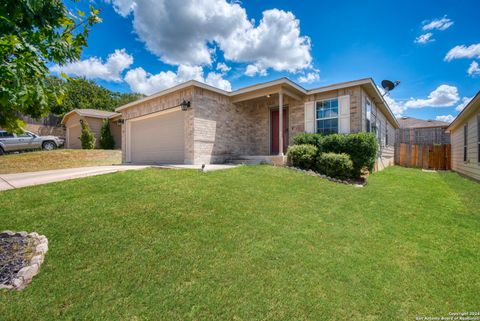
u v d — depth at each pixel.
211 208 4.36
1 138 14.50
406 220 4.60
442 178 9.89
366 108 9.73
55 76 2.37
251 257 3.01
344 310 2.26
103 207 4.14
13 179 6.12
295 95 9.92
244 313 2.15
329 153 8.22
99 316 2.03
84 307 2.11
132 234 3.34
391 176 9.59
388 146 15.84
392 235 3.92
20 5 1.97
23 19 2.12
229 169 7.59
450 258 3.25
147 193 4.91
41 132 20.81
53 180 5.91
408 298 2.47
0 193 4.79
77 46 2.45
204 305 2.21
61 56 2.26
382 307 2.33
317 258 3.10
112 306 2.14
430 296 2.51
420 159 15.01
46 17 2.22
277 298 2.35
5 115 2.39
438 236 3.93
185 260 2.86
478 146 9.13
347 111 9.09
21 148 15.16
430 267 3.03
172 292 2.35
